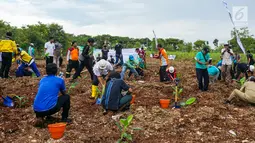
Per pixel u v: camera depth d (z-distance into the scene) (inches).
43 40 1272.1
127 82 382.3
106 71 267.7
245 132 204.5
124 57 743.7
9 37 390.3
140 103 271.6
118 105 230.4
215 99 298.5
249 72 329.1
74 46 419.8
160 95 308.7
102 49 578.6
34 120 216.5
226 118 234.4
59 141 182.5
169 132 203.0
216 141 188.7
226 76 410.3
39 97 201.0
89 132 199.5
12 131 196.5
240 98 278.7
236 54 470.9
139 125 213.6
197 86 362.3
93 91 282.7
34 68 421.4
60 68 603.8
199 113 242.8
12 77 410.6
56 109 203.6
